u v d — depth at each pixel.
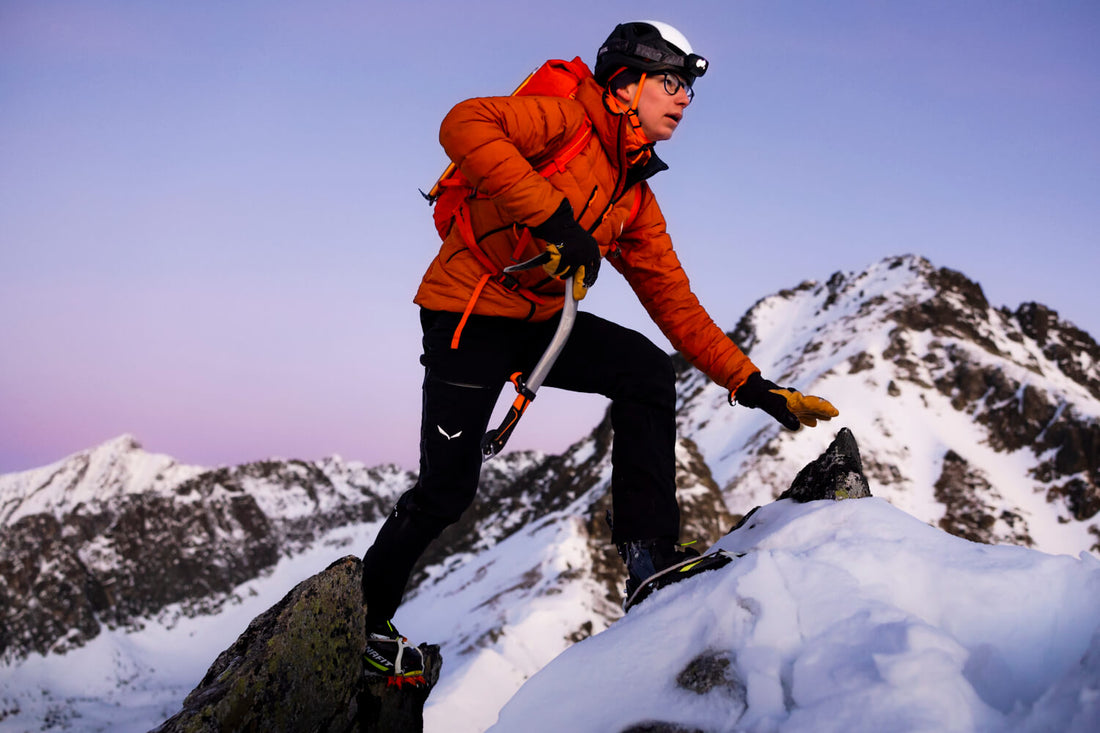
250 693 2.08
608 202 2.61
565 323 2.46
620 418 2.87
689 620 2.21
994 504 110.50
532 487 140.38
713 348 3.00
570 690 2.17
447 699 41.72
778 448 110.44
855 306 167.25
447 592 85.81
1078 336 165.75
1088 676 1.53
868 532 2.36
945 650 1.75
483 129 2.33
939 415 130.38
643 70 2.50
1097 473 113.44
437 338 2.66
